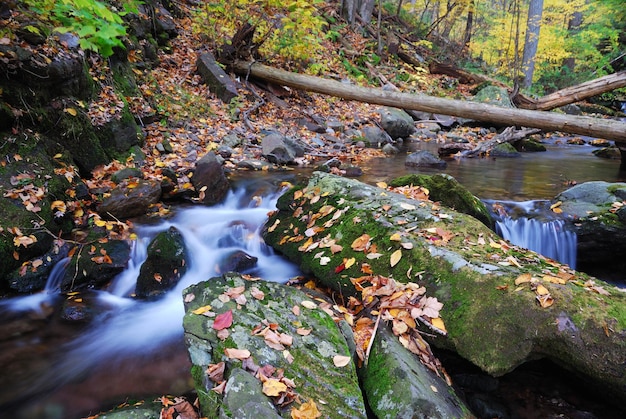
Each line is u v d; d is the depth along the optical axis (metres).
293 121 9.10
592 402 2.59
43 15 4.09
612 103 17.03
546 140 11.45
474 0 17.97
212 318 2.58
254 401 2.02
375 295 3.07
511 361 2.47
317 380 2.29
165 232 4.06
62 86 5.02
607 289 2.74
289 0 8.83
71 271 3.81
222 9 9.26
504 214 5.01
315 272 3.64
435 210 3.92
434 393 2.35
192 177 5.63
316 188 4.61
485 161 8.16
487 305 2.67
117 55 6.77
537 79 18.55
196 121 7.61
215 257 4.26
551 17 17.88
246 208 5.39
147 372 2.91
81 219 4.45
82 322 3.43
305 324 2.68
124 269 4.02
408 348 2.69
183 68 8.91
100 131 5.46
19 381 2.78
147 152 6.19
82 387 2.75
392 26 17.69
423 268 3.11
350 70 12.72
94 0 3.25
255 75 9.54
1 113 4.24
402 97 8.70
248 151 7.32
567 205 4.90
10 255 3.70
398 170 7.11
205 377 2.22
